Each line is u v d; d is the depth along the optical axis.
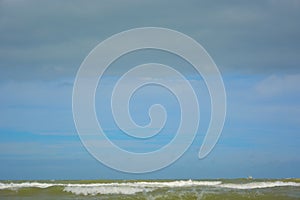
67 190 53.91
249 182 68.88
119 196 50.06
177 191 53.31
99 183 67.44
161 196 49.75
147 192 52.75
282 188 58.50
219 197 49.38
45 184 63.56
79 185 61.44
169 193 51.62
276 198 49.00
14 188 56.06
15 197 50.72
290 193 52.69
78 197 50.09
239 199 48.44
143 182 69.38
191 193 52.03
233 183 67.69
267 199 48.41
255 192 53.09
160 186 60.03
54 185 60.09
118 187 56.16
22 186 58.56
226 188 57.94
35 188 55.88
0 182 66.94
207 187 59.41
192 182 69.25
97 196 50.41
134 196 50.16
